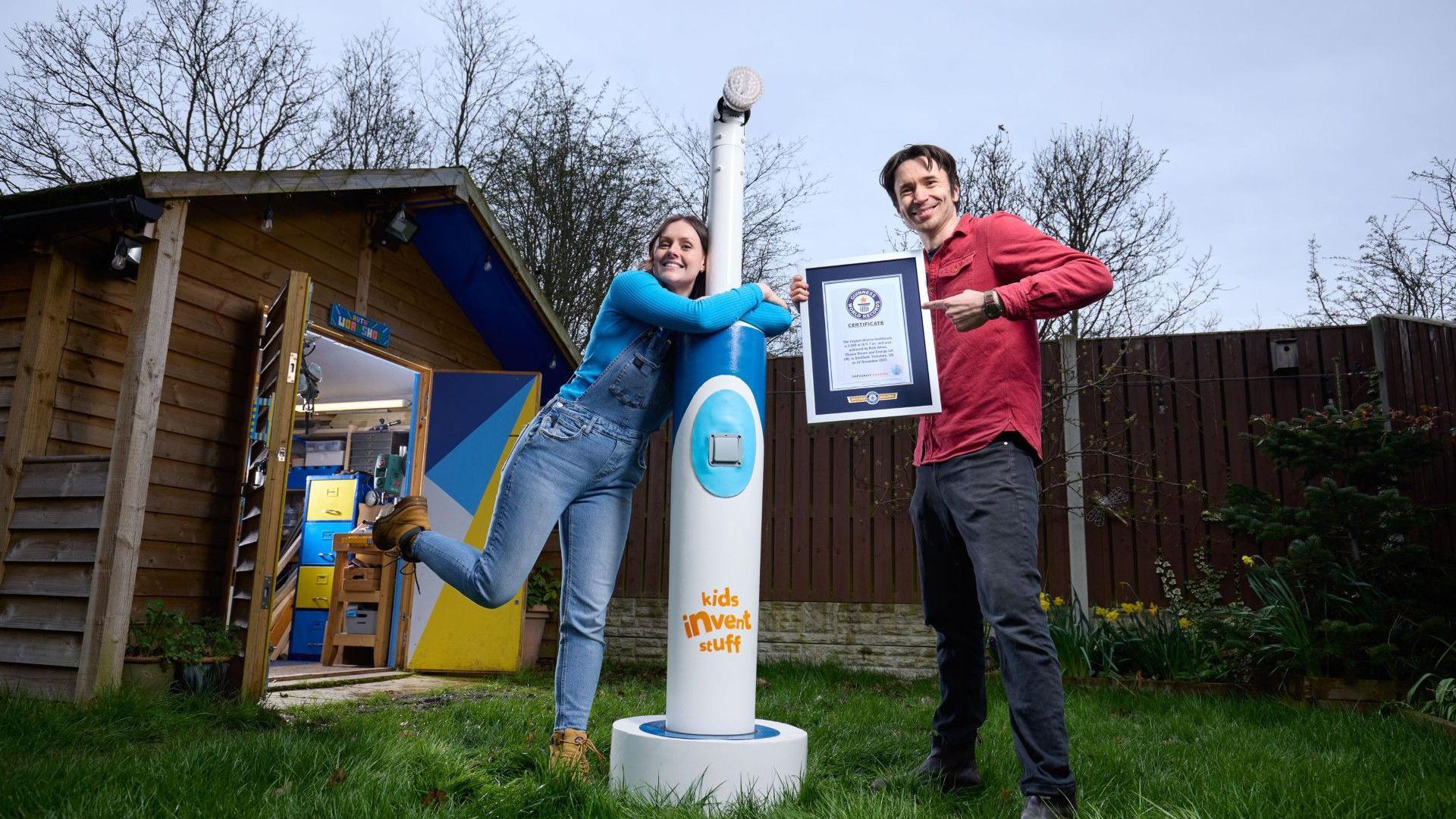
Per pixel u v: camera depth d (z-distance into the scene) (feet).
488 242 21.06
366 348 20.04
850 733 10.88
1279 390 22.34
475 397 22.39
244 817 5.86
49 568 12.87
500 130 43.68
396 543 8.87
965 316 7.14
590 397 8.37
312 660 25.80
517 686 19.07
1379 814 6.83
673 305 7.89
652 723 8.04
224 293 16.34
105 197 13.05
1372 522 17.13
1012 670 6.78
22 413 13.32
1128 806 6.64
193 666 13.16
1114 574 22.50
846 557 24.41
